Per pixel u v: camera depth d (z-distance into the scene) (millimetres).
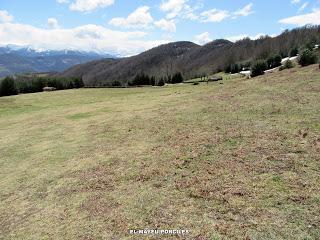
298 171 12727
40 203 14258
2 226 12812
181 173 14414
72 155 20859
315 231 9242
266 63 64250
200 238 9734
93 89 84312
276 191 11562
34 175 18141
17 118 45125
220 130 19328
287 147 15086
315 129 16812
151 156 17297
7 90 86875
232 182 12719
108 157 18656
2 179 18484
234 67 152625
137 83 121562
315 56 40938
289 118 19375
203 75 166125
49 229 11797
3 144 28000
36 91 97062
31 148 25000
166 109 30391
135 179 14695
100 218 11859
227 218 10516
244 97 27750
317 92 24219
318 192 11109
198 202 11758
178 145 18156
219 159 15102
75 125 31969
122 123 27859
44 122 37375
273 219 10062
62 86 101625
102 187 14547
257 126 18875
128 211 11930
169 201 12148
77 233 11133
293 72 36906
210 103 28375
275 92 27234
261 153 14898
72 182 15930
